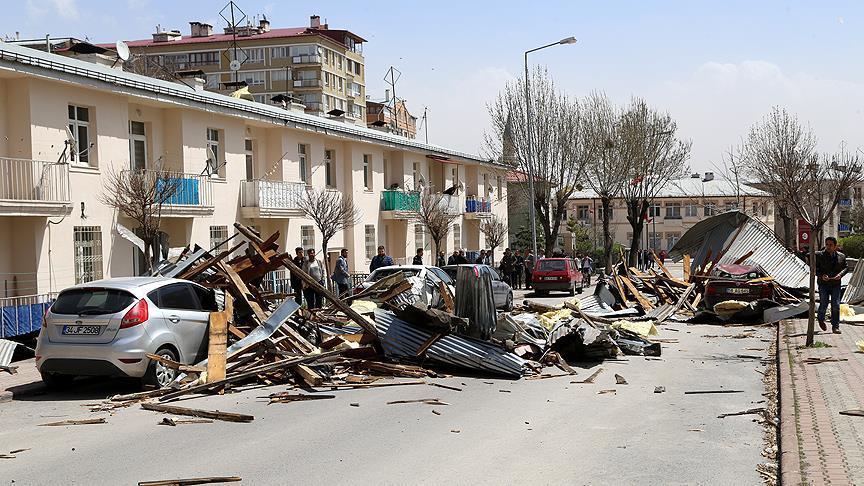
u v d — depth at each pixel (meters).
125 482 7.09
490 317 14.88
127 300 11.98
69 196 21.58
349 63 98.00
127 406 10.95
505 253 42.56
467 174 56.22
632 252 55.66
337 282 25.73
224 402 11.17
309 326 15.49
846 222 70.88
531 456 7.97
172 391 11.62
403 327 14.72
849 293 24.84
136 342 11.75
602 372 14.14
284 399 11.26
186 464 7.70
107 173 23.44
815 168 31.50
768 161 42.69
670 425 9.52
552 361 15.01
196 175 26.70
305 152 35.81
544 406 10.85
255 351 13.38
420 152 46.38
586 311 25.67
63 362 11.80
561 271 38.72
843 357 14.19
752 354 16.41
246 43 89.56
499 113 50.34
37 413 10.73
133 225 24.75
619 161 52.91
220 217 29.05
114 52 29.95
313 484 6.97
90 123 23.11
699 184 101.25
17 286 20.94
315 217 31.88
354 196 39.47
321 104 89.56
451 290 20.31
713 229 32.38
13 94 20.89
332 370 13.36
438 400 11.19
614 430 9.24
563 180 49.44
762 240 31.02
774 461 7.76
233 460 7.83
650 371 14.20
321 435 8.97
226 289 15.20
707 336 20.11
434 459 7.84
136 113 25.56
